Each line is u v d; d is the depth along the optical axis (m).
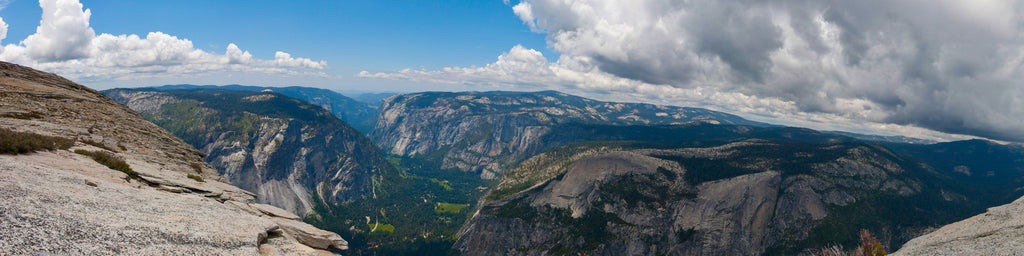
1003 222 21.06
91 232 11.20
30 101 52.09
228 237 14.81
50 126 40.56
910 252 23.53
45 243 9.34
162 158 45.34
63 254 9.12
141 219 14.02
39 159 23.42
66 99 62.94
